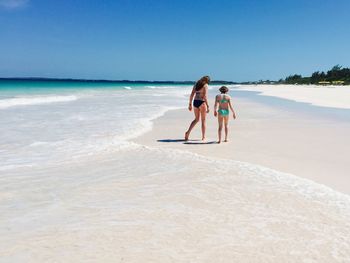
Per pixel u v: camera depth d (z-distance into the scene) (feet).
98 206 16.92
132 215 15.81
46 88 185.06
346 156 28.45
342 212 16.34
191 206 16.90
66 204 17.20
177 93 161.17
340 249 12.93
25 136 35.91
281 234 14.03
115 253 12.42
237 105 82.23
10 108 64.64
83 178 21.58
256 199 17.88
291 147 31.91
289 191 19.12
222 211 16.31
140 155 27.76
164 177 21.63
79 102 84.99
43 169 23.77
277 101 99.76
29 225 14.75
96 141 33.50
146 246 12.96
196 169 23.44
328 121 51.29
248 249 12.82
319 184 20.59
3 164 25.04
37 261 11.84
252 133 39.65
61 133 37.96
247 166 24.23
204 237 13.71
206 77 35.19
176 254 12.40
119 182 20.68
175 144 33.24
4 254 12.29
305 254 12.53
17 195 18.51
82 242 13.24
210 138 36.63
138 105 78.59
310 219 15.52
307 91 187.32
